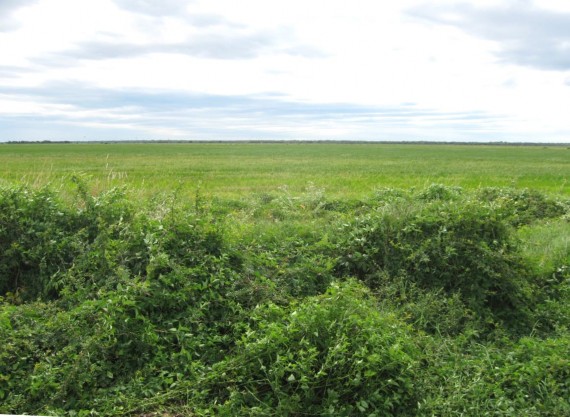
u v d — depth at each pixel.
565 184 22.02
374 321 5.20
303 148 87.75
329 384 4.53
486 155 61.59
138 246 6.39
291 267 6.80
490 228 7.46
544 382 4.83
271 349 4.76
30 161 40.38
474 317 6.34
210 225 6.68
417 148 94.31
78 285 5.87
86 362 4.76
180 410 4.48
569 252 8.41
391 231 7.45
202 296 5.68
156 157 49.69
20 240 6.73
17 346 4.94
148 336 5.11
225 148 85.12
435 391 4.70
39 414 4.36
